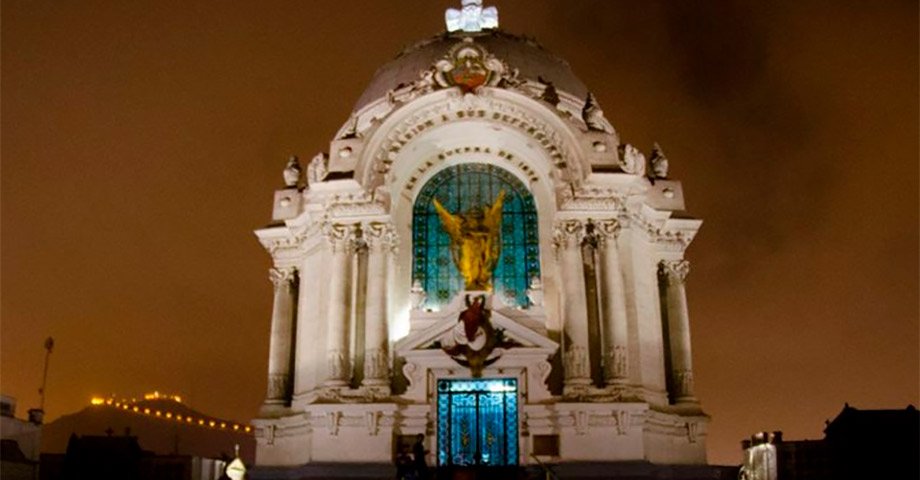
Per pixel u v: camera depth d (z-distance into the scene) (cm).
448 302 3219
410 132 3180
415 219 3309
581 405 2830
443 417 2969
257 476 3130
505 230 3272
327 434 2884
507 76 3253
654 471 2847
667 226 3481
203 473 3588
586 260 3075
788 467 3005
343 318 3025
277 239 3591
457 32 4041
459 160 3334
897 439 2683
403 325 3150
